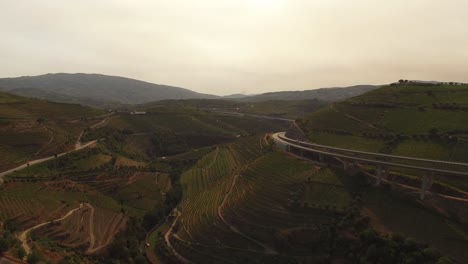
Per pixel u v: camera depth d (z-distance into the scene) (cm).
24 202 17688
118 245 15750
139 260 15588
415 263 11944
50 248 13775
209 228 17438
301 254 14312
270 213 16625
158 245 17750
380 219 14512
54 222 16550
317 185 17525
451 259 12088
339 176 17888
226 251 15638
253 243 15538
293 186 18038
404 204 15062
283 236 14988
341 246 13862
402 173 16712
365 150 19938
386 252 12512
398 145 19325
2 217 15538
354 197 16075
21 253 11431
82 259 14012
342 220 14825
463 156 16850
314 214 15762
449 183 15288
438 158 17325
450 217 13900
